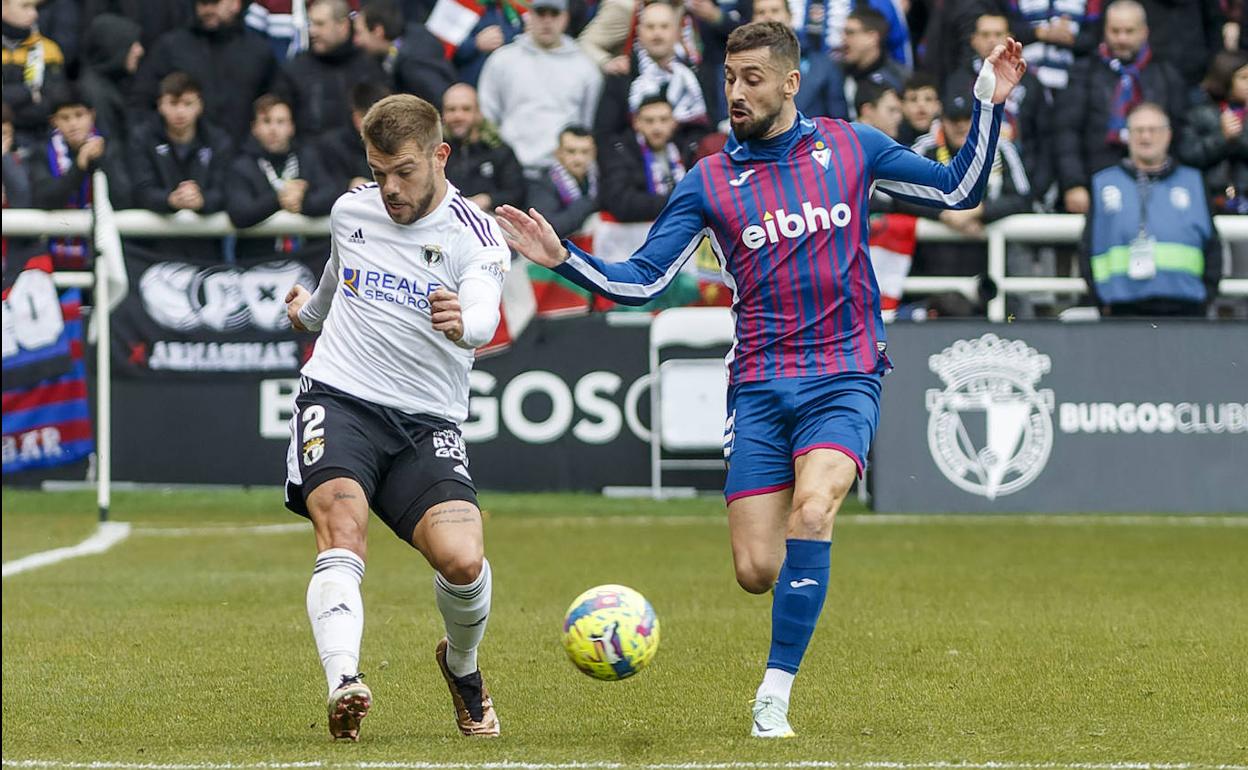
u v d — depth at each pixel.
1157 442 42.50
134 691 20.64
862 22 44.41
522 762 15.30
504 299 43.84
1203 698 19.98
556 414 44.06
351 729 16.08
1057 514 42.66
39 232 43.16
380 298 17.70
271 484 44.00
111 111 45.03
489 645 24.58
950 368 42.50
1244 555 35.97
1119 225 43.38
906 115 43.50
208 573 33.00
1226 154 44.03
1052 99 45.19
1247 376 42.41
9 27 45.53
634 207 43.69
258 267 43.62
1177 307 43.44
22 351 43.31
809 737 17.23
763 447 18.41
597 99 46.56
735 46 18.56
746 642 24.89
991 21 44.50
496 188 43.53
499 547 37.16
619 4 47.50
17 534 39.25
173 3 47.81
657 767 14.91
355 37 45.72
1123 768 15.09
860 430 18.02
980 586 31.33
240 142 45.69
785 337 18.44
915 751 16.06
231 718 18.88
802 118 18.92
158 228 43.69
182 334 43.72
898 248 44.03
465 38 47.78
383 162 17.20
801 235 18.41
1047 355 42.44
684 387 43.88
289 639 24.94
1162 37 47.69
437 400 17.97
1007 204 43.69
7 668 22.28
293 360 43.75
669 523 41.25
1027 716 18.81
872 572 33.34
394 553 37.12
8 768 15.30
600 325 43.97
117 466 43.84
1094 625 26.39
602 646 16.33
